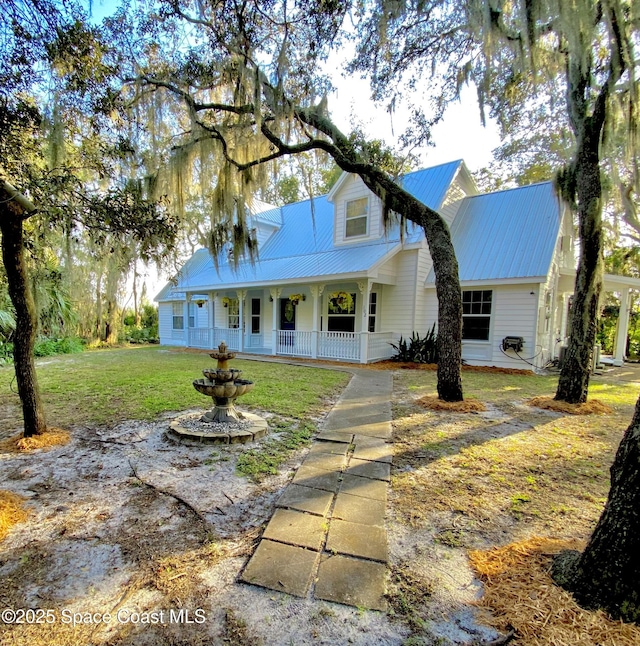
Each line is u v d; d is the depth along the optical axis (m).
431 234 5.86
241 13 4.33
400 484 3.03
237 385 4.47
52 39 3.12
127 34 4.14
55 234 4.92
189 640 1.53
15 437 4.05
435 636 1.56
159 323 20.45
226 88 6.11
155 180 5.76
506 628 1.59
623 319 12.12
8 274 3.77
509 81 5.88
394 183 6.16
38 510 2.58
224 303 16.16
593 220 5.50
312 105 5.96
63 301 11.63
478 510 2.63
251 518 2.50
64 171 3.55
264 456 3.59
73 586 1.85
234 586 1.85
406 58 5.82
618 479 1.70
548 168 13.43
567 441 4.14
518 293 9.84
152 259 4.74
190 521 2.45
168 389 6.68
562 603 1.68
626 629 1.54
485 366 10.34
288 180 18.25
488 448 3.89
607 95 4.98
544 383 7.95
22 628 1.59
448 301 5.66
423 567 2.01
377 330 11.91
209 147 6.24
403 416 5.09
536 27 4.38
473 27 4.68
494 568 1.98
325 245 13.20
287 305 13.96
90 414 5.03
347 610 1.70
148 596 1.78
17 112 3.22
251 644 1.51
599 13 4.62
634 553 1.59
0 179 3.22
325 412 5.28
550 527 2.42
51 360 11.55
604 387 7.85
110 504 2.67
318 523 2.42
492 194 12.41
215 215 7.08
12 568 1.98
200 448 3.78
